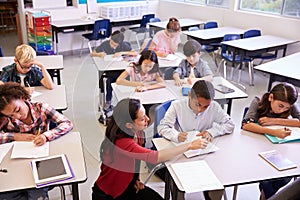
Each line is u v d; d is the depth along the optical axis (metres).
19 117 1.84
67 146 1.81
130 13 6.40
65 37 5.88
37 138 1.83
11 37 7.19
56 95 2.59
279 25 5.02
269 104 2.13
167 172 1.72
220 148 1.82
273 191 1.96
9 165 1.63
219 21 5.91
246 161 1.72
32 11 5.48
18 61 2.62
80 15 6.04
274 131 1.98
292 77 3.19
